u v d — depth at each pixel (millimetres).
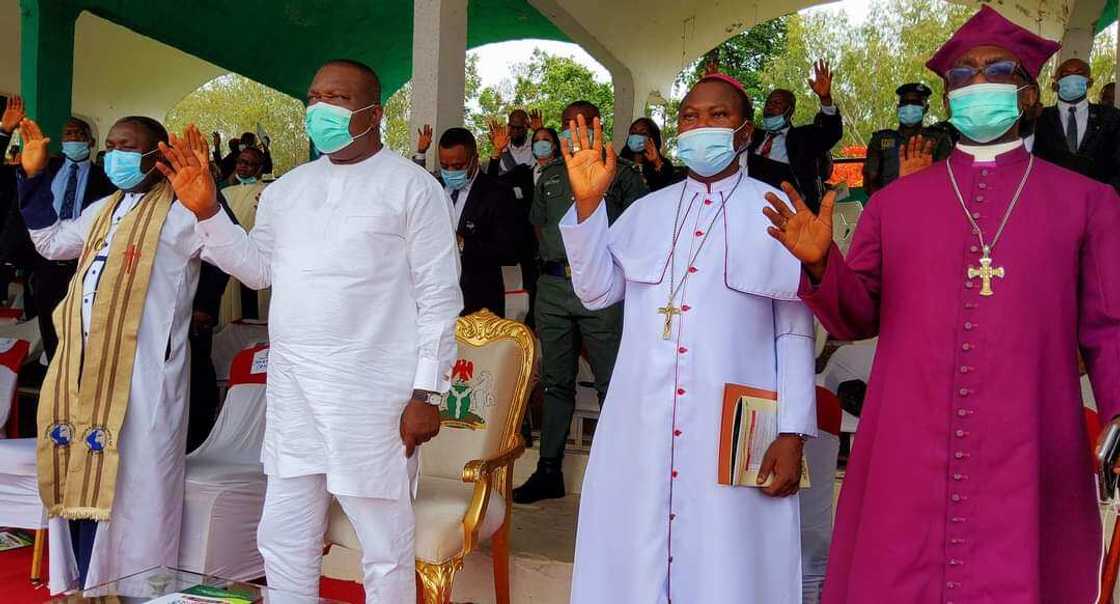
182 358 3678
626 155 6340
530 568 3811
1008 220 2197
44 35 7555
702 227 2701
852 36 19562
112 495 3451
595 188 2600
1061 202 2189
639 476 2607
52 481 3539
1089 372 2189
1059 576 2125
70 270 5184
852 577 2256
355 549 3264
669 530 2584
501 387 3691
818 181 5711
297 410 2953
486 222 4938
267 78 9648
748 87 19781
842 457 4891
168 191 3656
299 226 3023
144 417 3533
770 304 2695
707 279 2639
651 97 9938
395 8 8969
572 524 4340
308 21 9125
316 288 2932
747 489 2572
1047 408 2141
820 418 3262
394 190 2990
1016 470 2100
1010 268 2160
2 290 7336
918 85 5281
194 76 11055
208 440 4262
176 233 3621
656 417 2607
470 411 3719
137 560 3537
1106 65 13938
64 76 7754
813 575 3215
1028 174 2240
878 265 2406
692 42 9609
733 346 2598
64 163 5172
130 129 3631
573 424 5363
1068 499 2135
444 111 5727
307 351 2922
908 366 2236
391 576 3027
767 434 2605
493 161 6902
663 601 2576
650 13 8992
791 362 2646
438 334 3000
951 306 2199
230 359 6070
